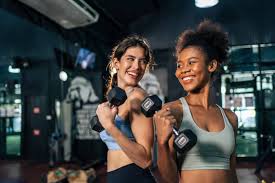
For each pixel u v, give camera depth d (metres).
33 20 5.19
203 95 1.22
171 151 1.12
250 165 7.16
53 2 4.64
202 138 1.11
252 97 7.74
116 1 6.07
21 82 9.23
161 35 7.80
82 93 8.45
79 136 8.34
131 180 1.50
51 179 5.08
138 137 1.40
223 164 1.12
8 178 6.57
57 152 8.20
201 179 1.09
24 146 9.12
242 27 7.39
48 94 9.02
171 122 1.06
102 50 7.69
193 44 1.22
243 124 7.78
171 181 1.14
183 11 7.68
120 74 1.60
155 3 7.34
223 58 1.28
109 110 1.30
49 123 8.96
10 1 4.48
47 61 9.04
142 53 1.59
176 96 7.66
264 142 7.63
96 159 8.12
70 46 8.42
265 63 7.59
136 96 1.46
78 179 5.14
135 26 7.90
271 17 7.28
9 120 9.40
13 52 8.88
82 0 4.95
